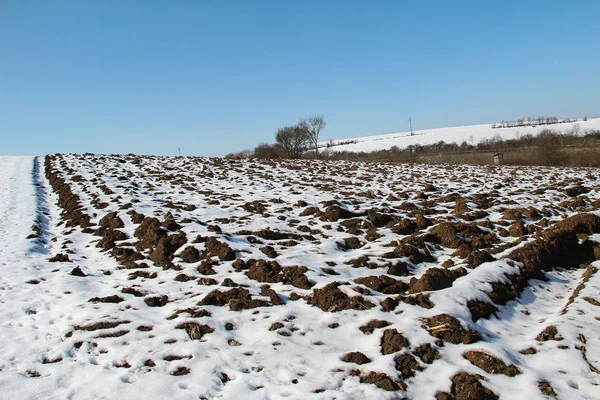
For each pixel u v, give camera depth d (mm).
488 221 10180
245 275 7176
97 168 22484
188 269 7496
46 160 27297
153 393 4215
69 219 12055
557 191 15648
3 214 12828
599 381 4270
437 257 8328
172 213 11148
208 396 4184
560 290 6840
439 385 4270
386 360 4617
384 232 9812
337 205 12102
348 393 4176
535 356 4762
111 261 8453
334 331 5332
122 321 5684
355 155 53031
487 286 6137
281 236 9492
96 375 4543
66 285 7039
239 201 13836
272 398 4129
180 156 32656
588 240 8242
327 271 7324
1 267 8047
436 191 16078
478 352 4699
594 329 5180
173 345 5086
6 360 4855
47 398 4156
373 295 6250
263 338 5191
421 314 5465
